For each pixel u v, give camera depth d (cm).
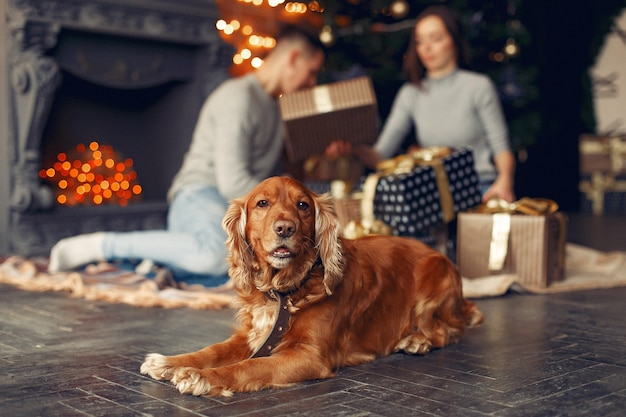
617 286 466
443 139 520
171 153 816
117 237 454
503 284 425
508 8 732
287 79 476
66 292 439
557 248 463
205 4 782
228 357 252
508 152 510
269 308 251
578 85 1453
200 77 795
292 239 234
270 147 488
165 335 318
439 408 211
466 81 509
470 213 458
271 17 879
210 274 448
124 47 734
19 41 652
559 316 363
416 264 297
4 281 475
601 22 1423
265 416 204
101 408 211
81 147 754
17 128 667
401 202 441
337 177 537
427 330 290
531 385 237
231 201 253
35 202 664
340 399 221
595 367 261
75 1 680
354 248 276
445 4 717
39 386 235
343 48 747
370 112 455
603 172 1434
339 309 254
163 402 217
